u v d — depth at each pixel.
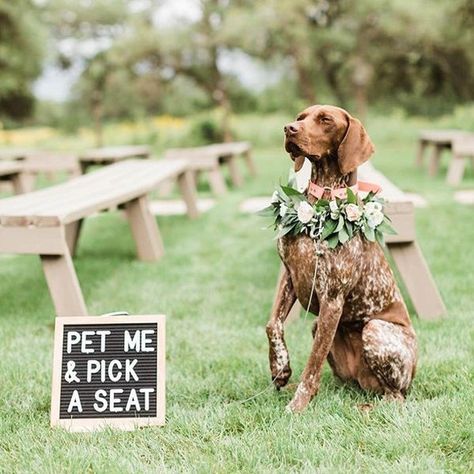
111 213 8.84
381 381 2.80
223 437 2.58
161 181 6.31
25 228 3.75
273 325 2.90
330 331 2.72
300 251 2.75
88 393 2.71
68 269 3.82
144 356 2.75
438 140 11.19
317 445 2.45
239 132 23.11
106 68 27.91
